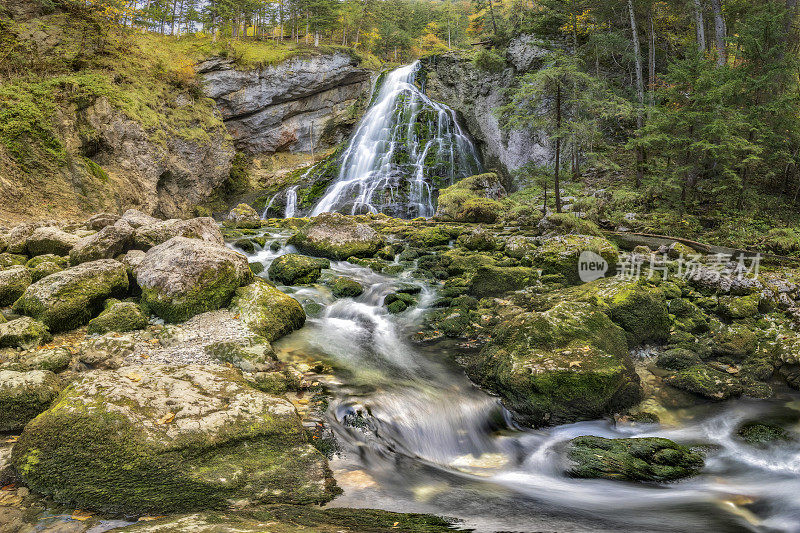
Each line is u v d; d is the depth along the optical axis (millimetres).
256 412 4254
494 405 5602
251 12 35250
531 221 13781
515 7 31391
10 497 3439
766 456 4676
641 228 12492
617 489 4191
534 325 6105
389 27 40406
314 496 3703
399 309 8164
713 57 17000
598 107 14156
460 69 27297
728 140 11422
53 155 16859
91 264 7109
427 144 24453
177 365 4980
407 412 5227
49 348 5652
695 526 3633
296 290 8875
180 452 3676
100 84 20484
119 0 24906
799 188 12836
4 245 9180
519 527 3479
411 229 13641
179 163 23156
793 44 15516
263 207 24031
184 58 27125
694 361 6336
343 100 33656
